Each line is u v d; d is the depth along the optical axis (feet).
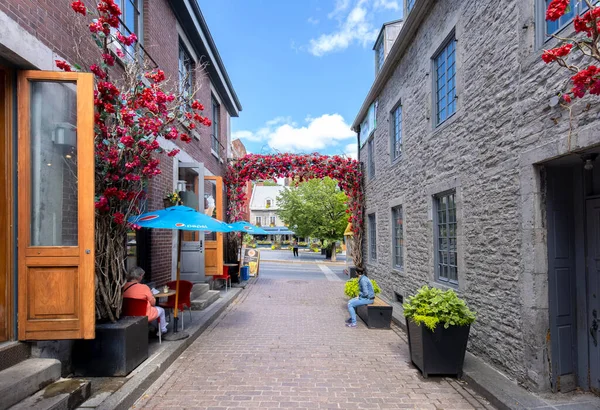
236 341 19.19
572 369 12.33
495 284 14.57
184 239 27.32
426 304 14.48
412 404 11.91
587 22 6.93
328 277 52.80
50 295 11.14
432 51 21.52
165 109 14.82
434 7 21.22
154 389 12.91
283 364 15.67
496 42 14.51
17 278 11.29
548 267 12.28
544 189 12.32
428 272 22.06
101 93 12.89
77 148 11.33
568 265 12.51
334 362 16.02
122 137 13.03
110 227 13.74
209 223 16.20
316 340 19.61
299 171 43.96
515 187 13.26
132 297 14.80
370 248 41.22
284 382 13.67
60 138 11.94
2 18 10.09
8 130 11.35
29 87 11.49
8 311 11.09
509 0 13.62
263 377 14.15
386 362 16.08
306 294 36.04
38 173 11.80
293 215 92.94
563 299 12.36
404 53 27.14
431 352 14.10
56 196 11.84
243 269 45.80
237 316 25.52
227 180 43.27
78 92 11.42
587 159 10.91
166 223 15.15
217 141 39.96
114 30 17.15
